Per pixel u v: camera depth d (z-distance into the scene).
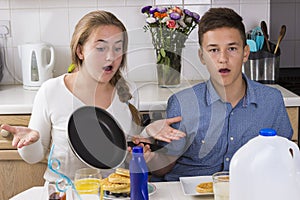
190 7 3.13
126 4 3.13
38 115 2.15
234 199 1.36
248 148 1.35
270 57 2.93
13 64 3.20
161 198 1.67
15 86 3.16
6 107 2.58
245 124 2.02
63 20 3.16
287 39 3.51
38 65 2.98
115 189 1.67
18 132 1.90
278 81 3.11
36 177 2.65
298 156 1.33
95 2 3.13
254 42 2.97
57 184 1.57
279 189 1.31
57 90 2.14
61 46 3.18
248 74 2.96
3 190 2.66
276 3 3.47
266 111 2.04
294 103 2.63
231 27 1.92
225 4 3.13
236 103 2.04
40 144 2.17
